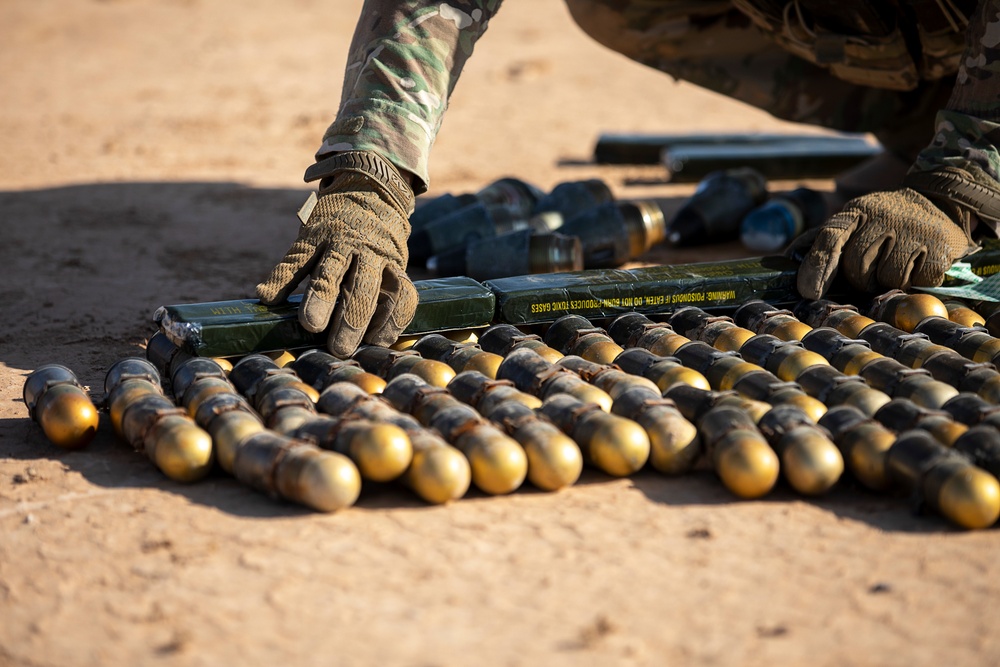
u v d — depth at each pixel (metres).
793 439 4.61
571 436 4.88
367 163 5.95
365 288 5.71
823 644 3.59
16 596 3.92
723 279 6.66
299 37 22.44
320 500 4.39
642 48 9.84
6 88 17.80
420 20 6.17
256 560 4.12
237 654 3.54
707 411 4.95
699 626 3.69
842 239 6.54
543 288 6.41
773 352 5.68
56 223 10.21
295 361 5.75
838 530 4.37
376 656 3.53
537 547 4.22
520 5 26.42
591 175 12.52
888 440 4.62
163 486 4.76
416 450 4.53
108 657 3.55
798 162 12.12
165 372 5.90
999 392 5.21
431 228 8.23
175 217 10.55
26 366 6.52
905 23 7.74
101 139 14.37
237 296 8.05
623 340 6.17
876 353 5.63
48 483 4.79
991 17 6.44
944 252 6.50
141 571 4.05
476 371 5.36
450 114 16.28
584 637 3.60
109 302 7.89
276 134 14.84
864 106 9.77
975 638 3.63
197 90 17.80
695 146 12.62
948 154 6.70
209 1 25.80
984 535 4.32
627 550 4.20
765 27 8.45
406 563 4.10
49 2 25.22
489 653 3.54
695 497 4.68
